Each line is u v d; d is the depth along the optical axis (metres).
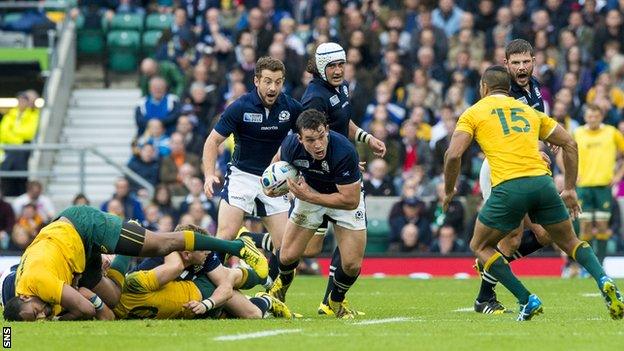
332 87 42.88
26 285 37.34
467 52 86.00
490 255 38.38
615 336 33.53
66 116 92.75
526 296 38.09
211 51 87.25
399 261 76.19
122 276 38.88
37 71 94.31
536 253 75.44
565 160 39.16
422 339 32.88
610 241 75.50
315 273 72.19
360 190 39.22
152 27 97.31
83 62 97.44
